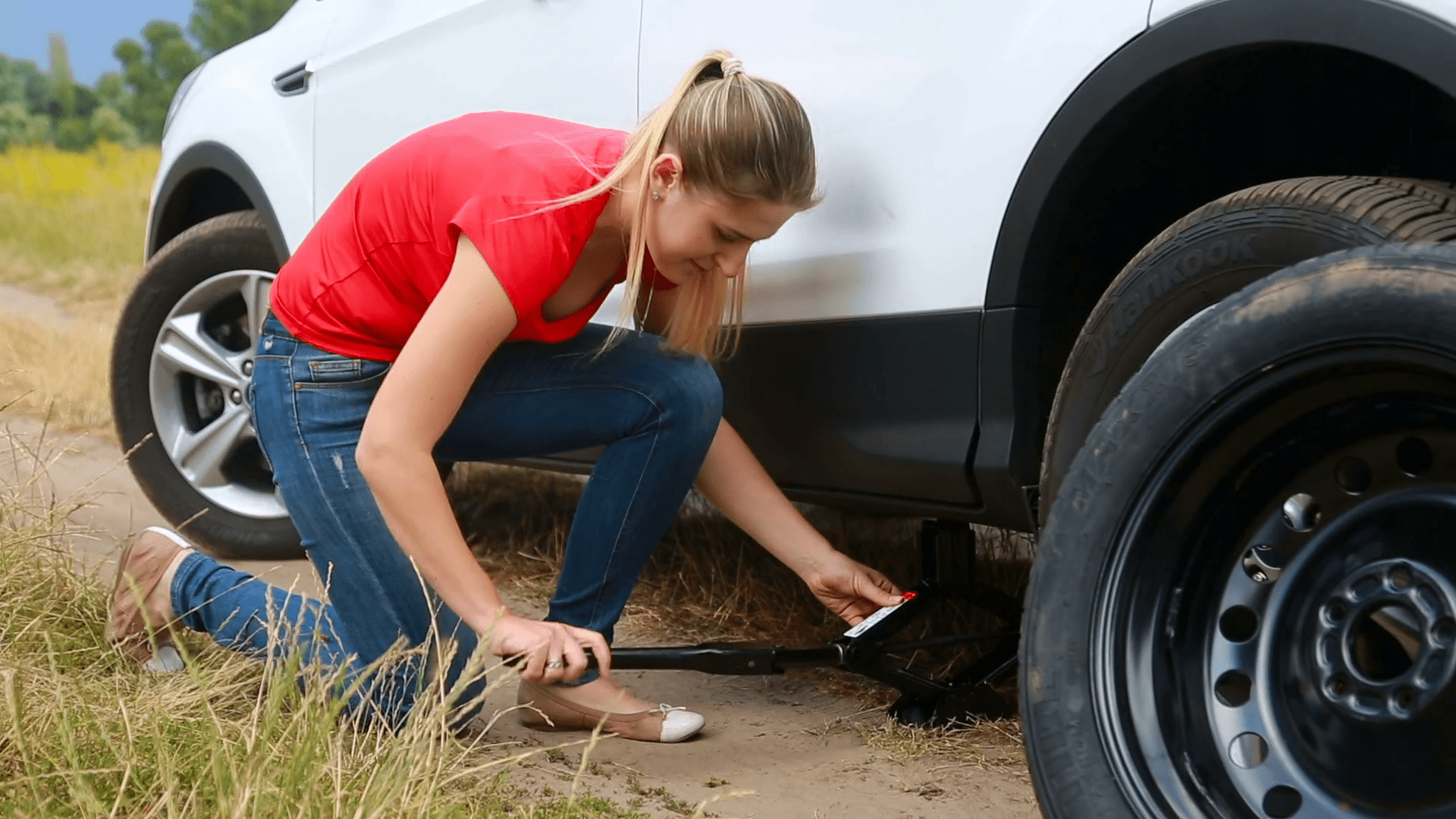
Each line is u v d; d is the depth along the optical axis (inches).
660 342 75.5
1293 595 49.6
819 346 75.8
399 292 69.7
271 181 113.3
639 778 69.4
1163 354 52.0
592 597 77.0
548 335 70.3
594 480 76.1
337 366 71.1
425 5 101.2
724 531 116.6
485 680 76.7
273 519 116.9
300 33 115.7
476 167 66.0
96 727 57.9
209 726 57.7
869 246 72.5
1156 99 60.8
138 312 119.3
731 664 75.2
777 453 80.4
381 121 104.3
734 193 62.3
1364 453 48.5
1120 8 60.4
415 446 63.6
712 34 80.0
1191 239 57.9
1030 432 67.5
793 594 103.6
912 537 112.0
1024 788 68.6
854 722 79.9
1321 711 47.6
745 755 74.0
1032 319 66.5
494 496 135.6
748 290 79.3
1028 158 64.5
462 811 55.4
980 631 90.4
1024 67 64.5
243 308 123.9
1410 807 44.4
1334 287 46.9
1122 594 51.4
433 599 71.2
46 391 183.9
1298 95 63.7
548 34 90.8
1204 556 51.9
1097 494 52.2
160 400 119.7
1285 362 48.1
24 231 426.3
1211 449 50.5
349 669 71.2
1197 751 49.9
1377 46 51.3
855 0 72.5
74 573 82.1
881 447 73.4
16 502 86.3
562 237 63.6
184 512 118.6
